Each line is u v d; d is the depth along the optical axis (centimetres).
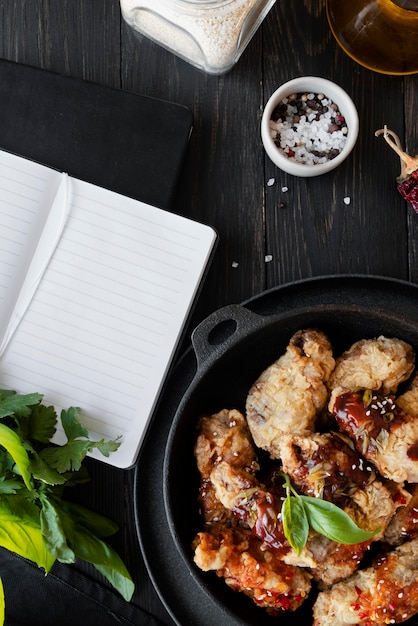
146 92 90
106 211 86
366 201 90
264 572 78
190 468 85
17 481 83
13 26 90
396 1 78
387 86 90
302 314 78
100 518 88
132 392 86
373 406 79
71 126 87
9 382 86
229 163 90
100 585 89
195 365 87
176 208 90
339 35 87
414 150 90
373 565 81
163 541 86
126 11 87
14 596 89
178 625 84
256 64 90
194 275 86
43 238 86
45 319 86
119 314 86
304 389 81
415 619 82
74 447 82
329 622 80
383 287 85
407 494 80
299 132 88
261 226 90
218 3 80
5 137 87
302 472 78
